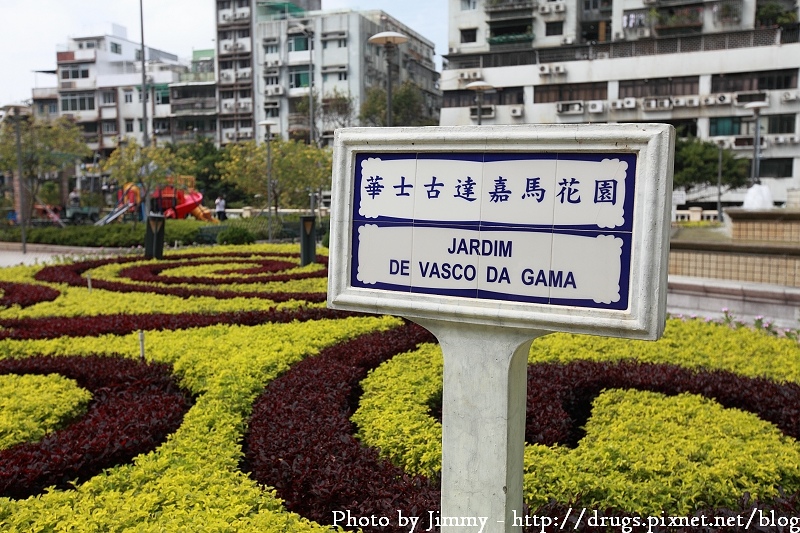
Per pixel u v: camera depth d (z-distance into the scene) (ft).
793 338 21.26
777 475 10.78
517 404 8.11
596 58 112.98
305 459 11.52
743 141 105.91
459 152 7.70
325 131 138.51
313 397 14.87
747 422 13.55
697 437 12.55
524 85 117.39
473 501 8.12
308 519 10.41
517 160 7.45
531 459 11.25
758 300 27.07
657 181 6.82
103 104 167.94
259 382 16.10
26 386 16.16
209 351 18.62
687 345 19.90
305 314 24.50
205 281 33.91
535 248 7.38
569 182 7.22
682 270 31.53
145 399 14.98
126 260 42.70
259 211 106.42
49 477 11.46
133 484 10.80
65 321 23.49
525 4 123.44
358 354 18.84
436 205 7.86
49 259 59.77
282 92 146.41
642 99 110.83
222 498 10.00
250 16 149.59
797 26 102.63
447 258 7.82
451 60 122.21
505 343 7.75
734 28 110.42
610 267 7.07
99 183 134.62
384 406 14.55
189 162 80.79
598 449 11.89
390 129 8.00
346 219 8.34
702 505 10.22
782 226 33.27
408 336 20.85
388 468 11.56
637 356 18.70
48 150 82.02
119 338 20.94
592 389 16.57
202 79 157.99
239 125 153.48
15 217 89.56
